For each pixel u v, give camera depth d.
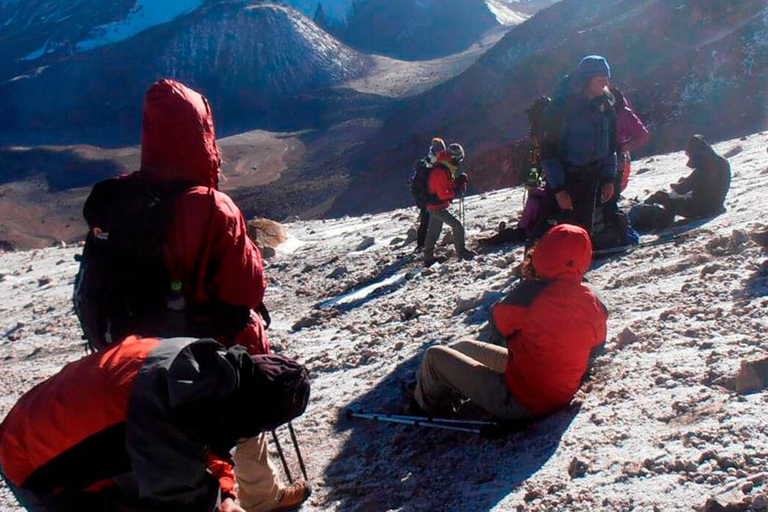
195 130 3.76
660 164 19.09
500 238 12.06
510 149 71.44
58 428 2.89
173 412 2.85
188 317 3.69
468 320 7.78
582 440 4.43
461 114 107.94
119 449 2.88
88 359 3.06
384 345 7.96
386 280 11.95
